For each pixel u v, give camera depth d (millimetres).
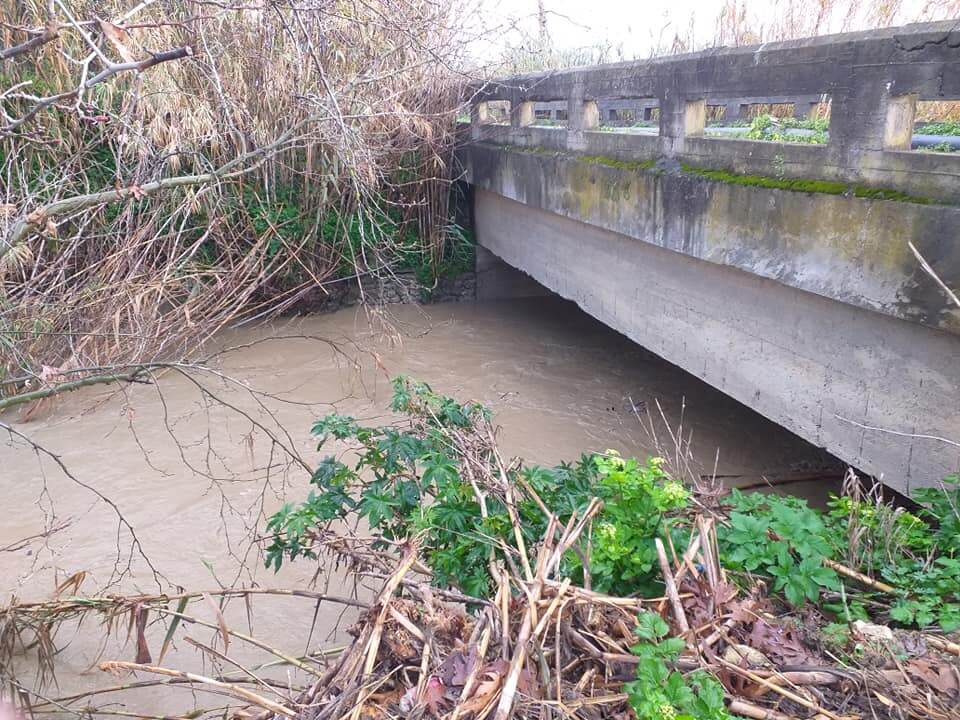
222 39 7273
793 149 4359
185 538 5262
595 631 2418
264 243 8609
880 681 2211
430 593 2467
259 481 6016
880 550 3029
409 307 11109
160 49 6789
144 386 7973
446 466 3293
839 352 4320
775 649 2348
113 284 5820
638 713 2006
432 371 8578
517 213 9453
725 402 7609
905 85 3568
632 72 5977
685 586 2572
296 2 4871
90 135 7281
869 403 4141
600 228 7055
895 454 4008
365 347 9305
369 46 8359
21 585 4578
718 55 4859
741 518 2842
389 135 9398
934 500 3391
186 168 8047
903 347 3869
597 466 3105
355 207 9867
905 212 3564
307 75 7086
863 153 3867
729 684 2213
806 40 4145
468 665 2146
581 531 2824
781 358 4852
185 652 4102
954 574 2766
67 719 3561
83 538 5297
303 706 2232
